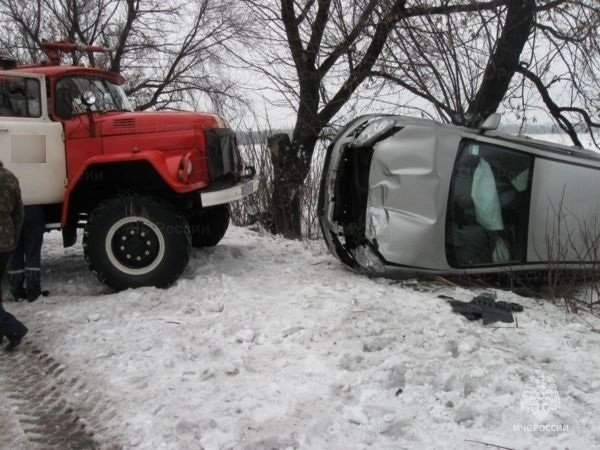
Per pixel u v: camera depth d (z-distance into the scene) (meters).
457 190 5.76
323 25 9.27
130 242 5.78
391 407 3.44
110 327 4.84
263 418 3.33
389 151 5.81
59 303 5.61
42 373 4.13
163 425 3.31
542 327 4.77
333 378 3.78
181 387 3.75
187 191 5.68
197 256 7.13
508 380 3.69
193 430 3.24
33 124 5.73
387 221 5.75
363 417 3.34
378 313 4.80
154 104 16.69
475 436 3.19
